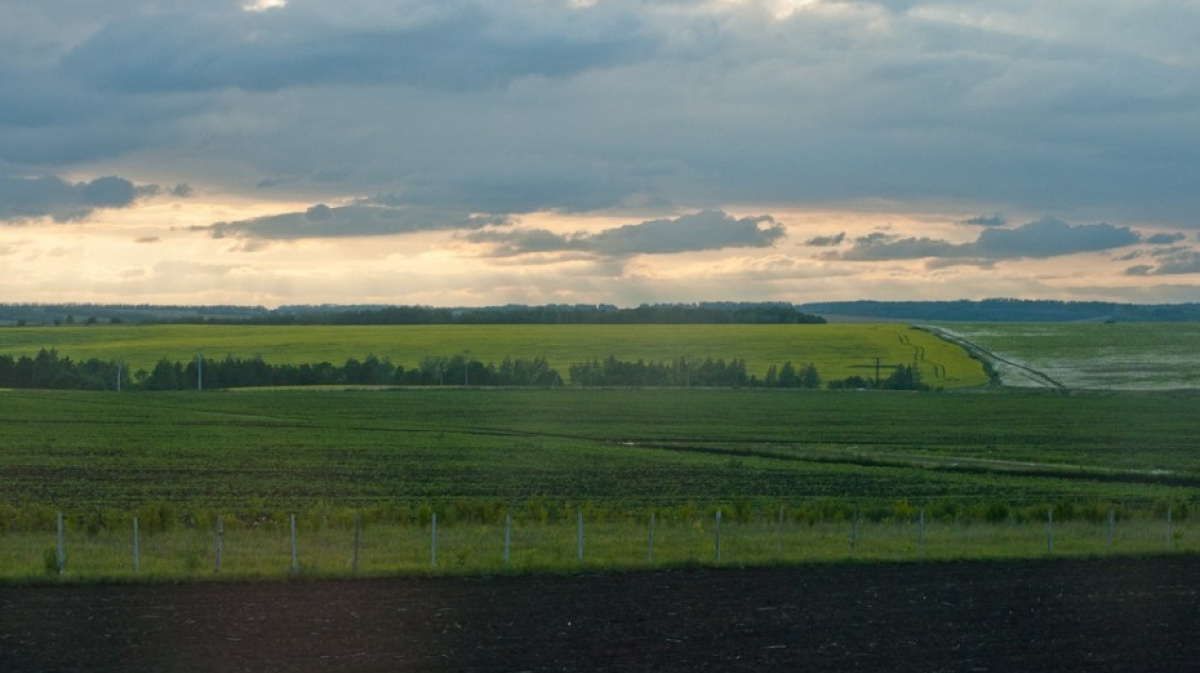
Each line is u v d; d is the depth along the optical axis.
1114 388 140.50
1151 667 23.64
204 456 69.31
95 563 32.16
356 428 90.31
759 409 111.88
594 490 55.72
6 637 24.66
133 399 117.75
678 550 35.66
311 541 36.56
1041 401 122.25
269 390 133.25
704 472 63.75
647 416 103.94
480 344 183.75
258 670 22.44
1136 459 74.31
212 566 31.86
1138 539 39.62
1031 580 32.56
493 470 63.66
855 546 37.16
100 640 24.45
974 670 23.25
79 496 51.81
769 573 32.91
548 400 121.00
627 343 184.62
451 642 24.56
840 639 25.50
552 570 32.34
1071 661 24.00
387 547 35.47
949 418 104.06
